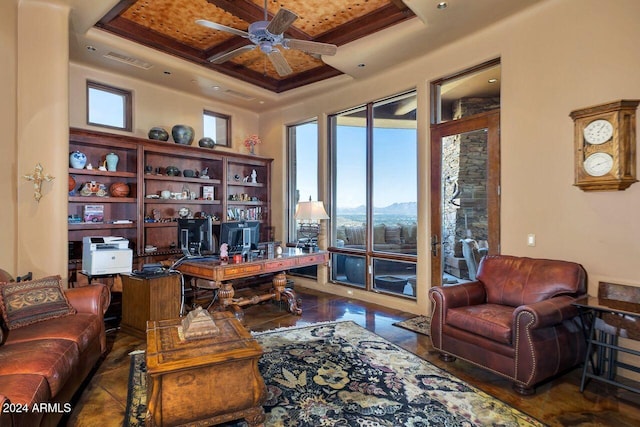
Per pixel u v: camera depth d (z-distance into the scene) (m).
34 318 2.71
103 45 4.23
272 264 4.36
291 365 3.08
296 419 2.30
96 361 2.98
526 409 2.44
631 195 2.94
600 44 3.10
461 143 4.25
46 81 3.47
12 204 3.29
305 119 6.26
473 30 3.92
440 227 4.46
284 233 6.61
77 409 2.41
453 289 3.30
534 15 3.53
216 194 6.13
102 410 2.40
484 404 2.49
